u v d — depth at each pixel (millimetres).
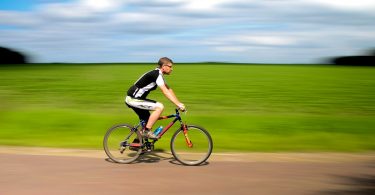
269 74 47375
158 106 7117
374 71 58469
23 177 5957
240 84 30641
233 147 8844
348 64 90750
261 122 11445
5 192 5238
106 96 20516
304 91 24922
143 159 7531
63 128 10727
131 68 61188
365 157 7785
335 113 14914
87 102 17906
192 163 7023
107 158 7453
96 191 5324
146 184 5684
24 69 55281
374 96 21891
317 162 7254
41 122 11328
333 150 8562
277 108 16422
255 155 7945
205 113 14672
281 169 6648
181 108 6957
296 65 90500
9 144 8883
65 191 5301
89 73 44469
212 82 32688
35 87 25766
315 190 5461
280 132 10289
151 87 7121
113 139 7199
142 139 7168
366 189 5516
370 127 10914
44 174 6141
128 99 7188
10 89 24094
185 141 7098
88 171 6391
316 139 9500
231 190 5430
